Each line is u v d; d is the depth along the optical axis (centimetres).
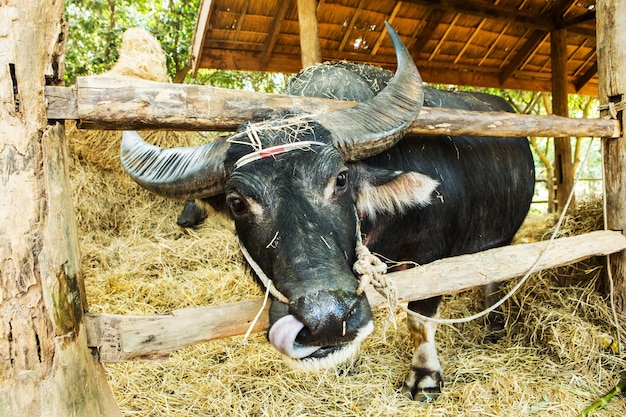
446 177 264
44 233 131
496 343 323
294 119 173
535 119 239
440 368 274
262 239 166
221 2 519
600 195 343
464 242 300
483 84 786
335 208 171
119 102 146
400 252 261
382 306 192
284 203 162
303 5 464
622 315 282
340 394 264
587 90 882
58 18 135
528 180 346
